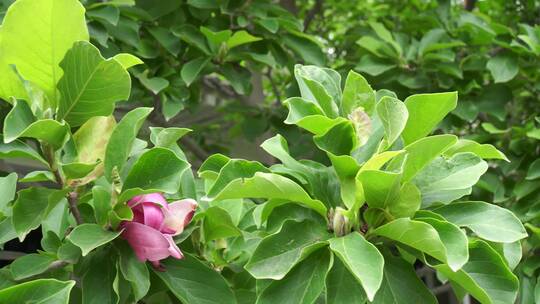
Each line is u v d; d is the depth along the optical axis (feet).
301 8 7.13
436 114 2.13
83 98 1.97
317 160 4.76
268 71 6.07
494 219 2.09
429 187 2.17
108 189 2.19
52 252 2.15
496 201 4.38
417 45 5.03
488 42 5.14
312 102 2.19
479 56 5.06
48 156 2.00
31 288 1.59
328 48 6.50
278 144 2.29
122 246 2.02
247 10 4.70
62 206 2.34
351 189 2.09
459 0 7.36
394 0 6.56
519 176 4.82
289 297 1.98
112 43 4.28
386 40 4.83
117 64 1.90
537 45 4.62
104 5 3.93
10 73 1.94
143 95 4.65
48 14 1.85
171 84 4.56
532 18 5.84
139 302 2.33
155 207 2.02
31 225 1.96
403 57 4.99
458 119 5.00
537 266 3.67
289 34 4.75
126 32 4.27
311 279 1.99
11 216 2.16
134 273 1.96
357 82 2.25
